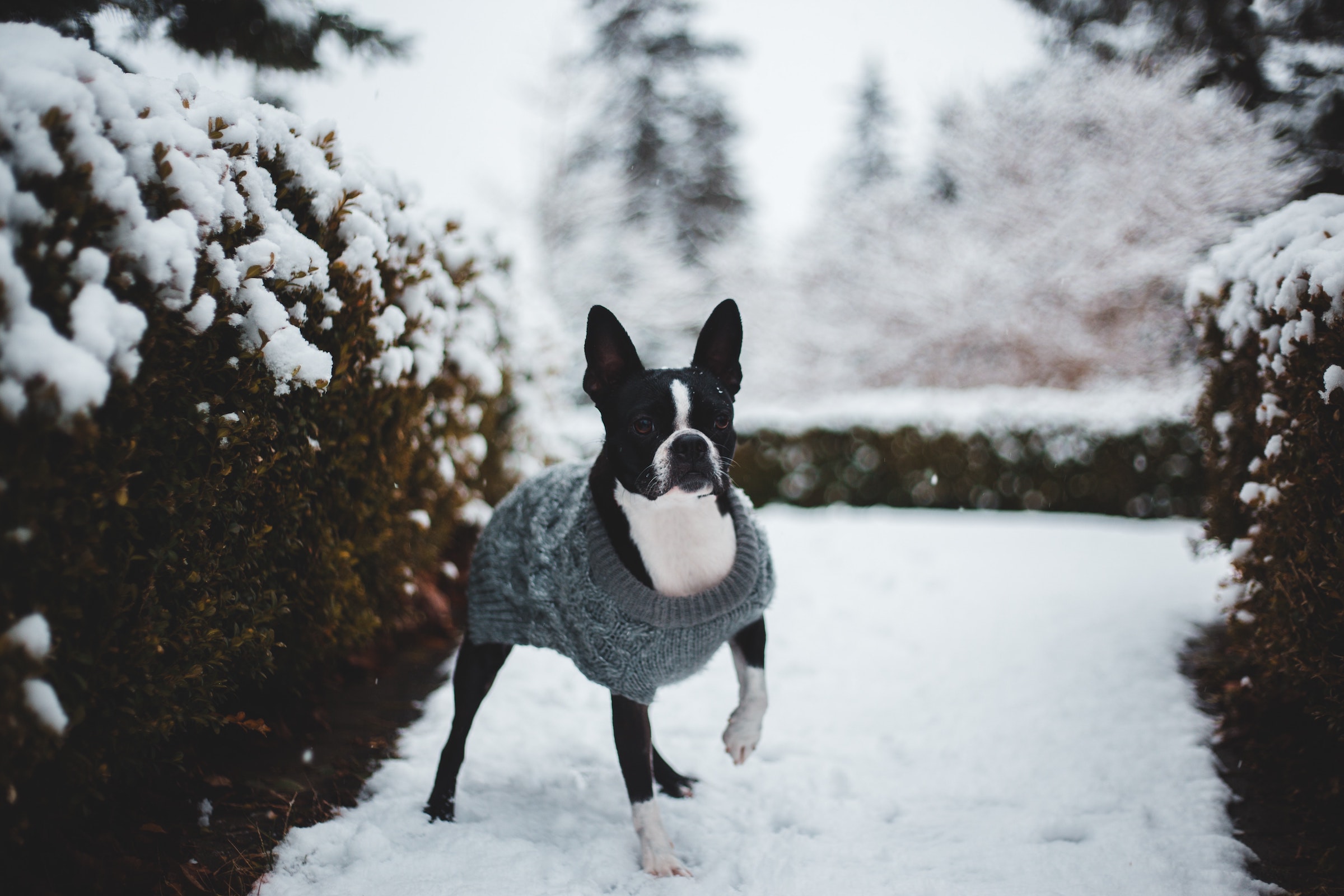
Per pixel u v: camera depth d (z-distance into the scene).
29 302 1.65
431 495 4.41
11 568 1.73
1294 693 3.13
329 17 6.30
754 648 2.79
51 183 1.76
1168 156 11.70
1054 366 13.36
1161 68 11.20
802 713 4.04
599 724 3.84
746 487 10.90
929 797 3.17
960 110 14.22
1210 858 2.57
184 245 1.97
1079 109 12.71
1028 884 2.49
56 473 1.79
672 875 2.52
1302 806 2.86
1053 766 3.32
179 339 2.12
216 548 2.40
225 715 3.05
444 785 2.85
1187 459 9.34
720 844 2.75
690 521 2.57
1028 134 13.45
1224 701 3.72
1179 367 11.77
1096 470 9.65
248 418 2.43
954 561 6.87
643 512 2.59
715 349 3.01
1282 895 2.39
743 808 3.06
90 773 1.99
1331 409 2.67
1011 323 13.48
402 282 3.64
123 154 1.97
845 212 17.09
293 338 2.47
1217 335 4.14
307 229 2.87
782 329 18.23
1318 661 2.67
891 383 15.60
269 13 6.07
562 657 4.72
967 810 3.06
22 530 1.68
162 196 2.06
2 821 1.89
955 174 14.75
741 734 2.69
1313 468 2.77
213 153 2.26
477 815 2.89
